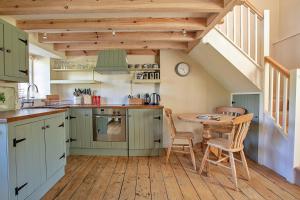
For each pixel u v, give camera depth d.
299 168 2.30
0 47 2.01
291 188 2.24
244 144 3.50
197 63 3.99
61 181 2.44
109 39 3.14
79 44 3.66
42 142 2.06
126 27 2.65
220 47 2.95
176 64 3.98
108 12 2.23
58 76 4.20
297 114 2.33
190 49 3.58
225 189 2.23
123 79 4.14
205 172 2.71
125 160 3.21
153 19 2.61
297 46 3.42
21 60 2.37
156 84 4.13
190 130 3.99
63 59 4.15
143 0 2.03
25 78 2.46
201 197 2.06
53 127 2.29
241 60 2.96
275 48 3.96
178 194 2.12
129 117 3.40
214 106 4.01
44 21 2.65
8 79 2.13
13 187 1.62
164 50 3.97
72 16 2.56
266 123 2.91
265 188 2.25
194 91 4.00
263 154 2.99
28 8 2.07
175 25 2.62
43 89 3.92
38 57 3.90
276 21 4.01
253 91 3.19
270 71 2.83
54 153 2.31
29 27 2.66
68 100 4.20
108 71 3.71
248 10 2.97
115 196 2.08
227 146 2.36
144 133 3.41
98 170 2.79
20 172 1.71
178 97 4.00
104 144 3.46
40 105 3.58
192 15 2.57
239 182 2.40
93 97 3.98
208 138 3.02
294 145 2.34
